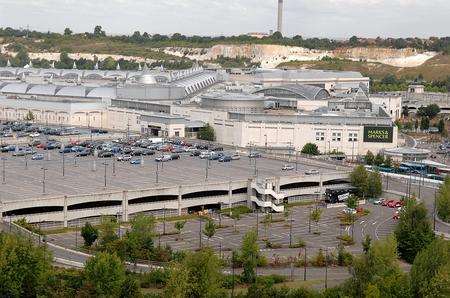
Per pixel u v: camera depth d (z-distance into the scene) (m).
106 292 143.75
